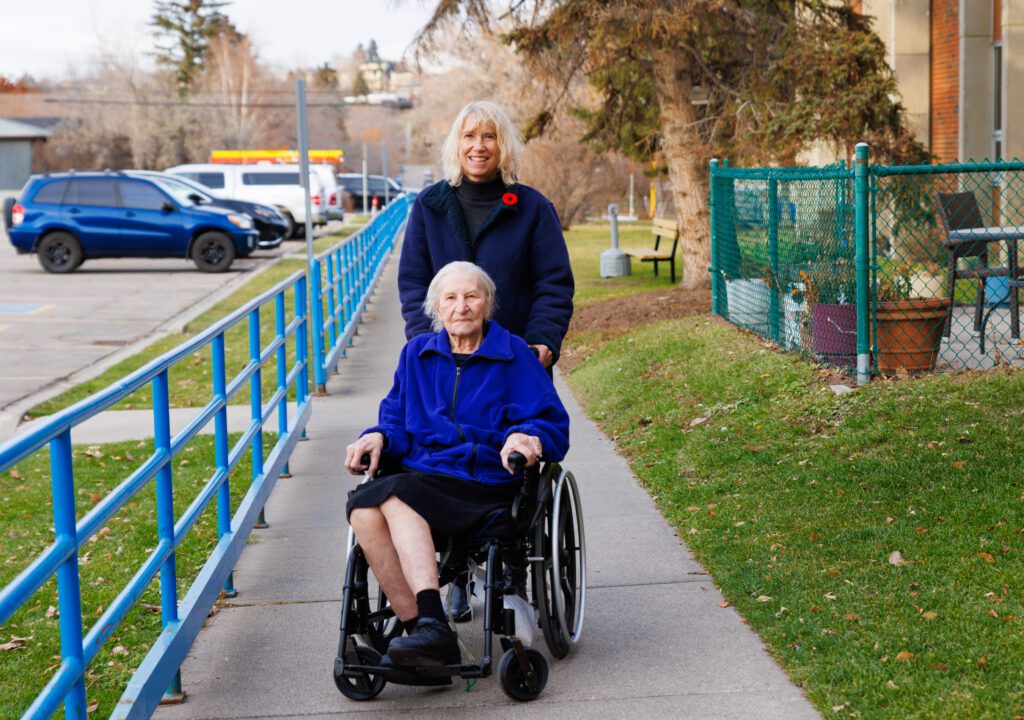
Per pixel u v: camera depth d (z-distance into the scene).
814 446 6.81
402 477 4.00
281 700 4.15
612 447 8.05
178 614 4.29
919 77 18.25
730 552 5.47
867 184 7.66
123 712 3.52
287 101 96.88
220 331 5.25
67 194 24.09
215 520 6.68
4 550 6.23
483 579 4.25
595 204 38.09
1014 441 6.24
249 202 27.56
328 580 5.54
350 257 14.62
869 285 7.98
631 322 12.99
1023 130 15.65
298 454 8.33
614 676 4.25
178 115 83.56
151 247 24.05
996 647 4.03
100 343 14.58
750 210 10.67
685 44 14.13
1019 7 15.42
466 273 4.29
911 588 4.65
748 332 10.46
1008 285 9.38
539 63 15.02
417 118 59.62
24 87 107.44
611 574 5.41
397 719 3.97
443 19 14.49
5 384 11.73
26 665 4.62
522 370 4.31
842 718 3.71
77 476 7.81
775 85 14.15
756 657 4.34
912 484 5.91
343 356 12.87
